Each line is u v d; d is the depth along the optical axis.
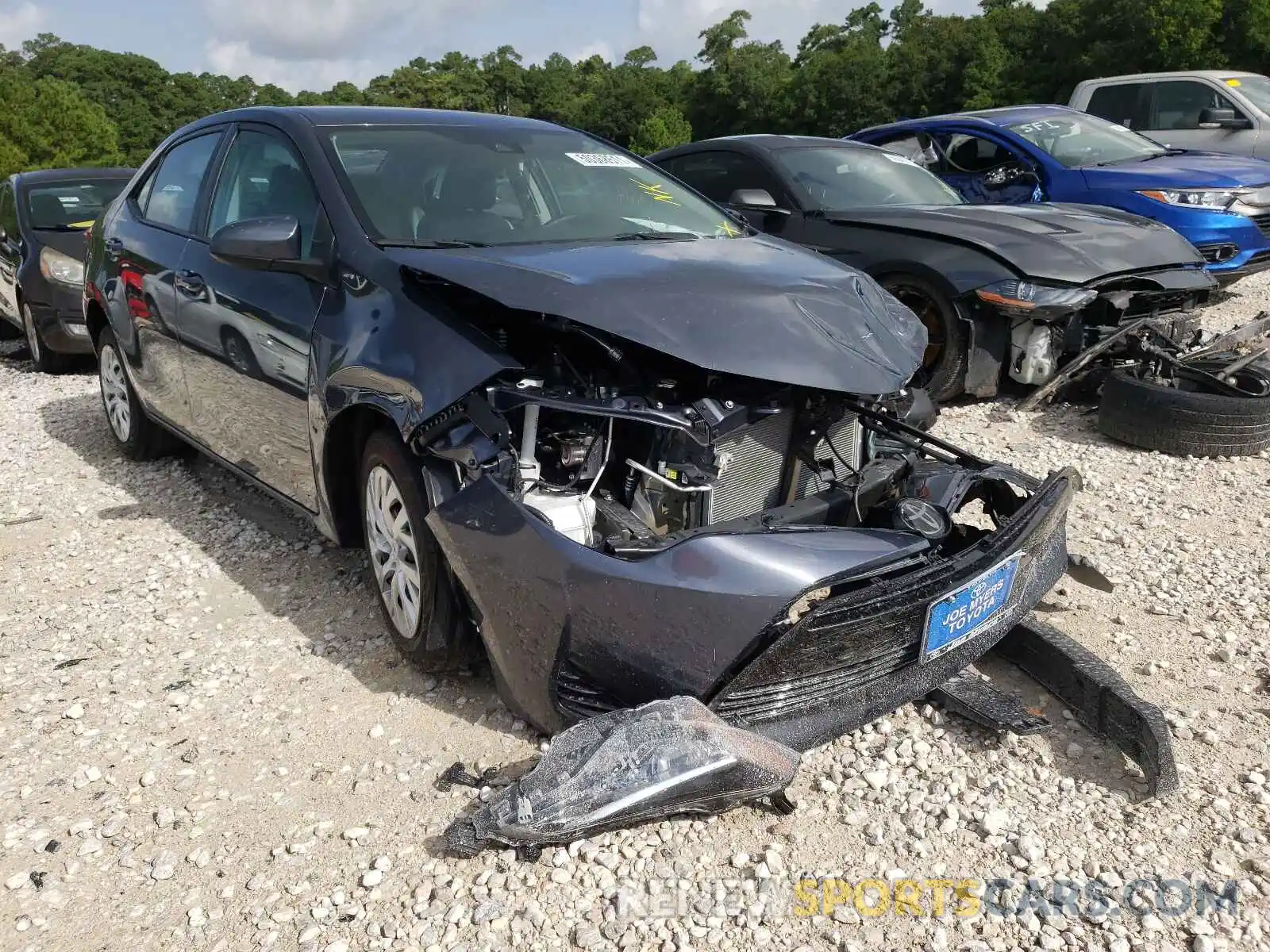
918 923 2.19
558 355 2.77
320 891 2.31
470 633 3.00
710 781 2.32
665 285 2.80
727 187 7.14
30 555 4.36
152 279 4.49
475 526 2.60
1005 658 3.21
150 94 112.38
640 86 95.69
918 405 3.49
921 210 6.36
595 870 2.33
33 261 8.16
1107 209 6.66
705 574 2.38
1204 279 6.04
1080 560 3.47
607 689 2.54
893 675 2.62
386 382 2.88
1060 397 6.10
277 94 126.38
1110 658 3.24
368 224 3.30
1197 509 4.50
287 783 2.70
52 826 2.57
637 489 2.76
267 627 3.60
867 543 2.54
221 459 4.28
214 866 2.41
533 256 3.06
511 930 2.17
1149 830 2.46
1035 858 2.36
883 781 2.64
